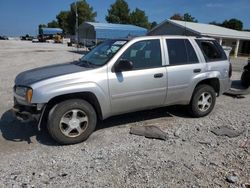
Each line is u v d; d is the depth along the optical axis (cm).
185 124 588
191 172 388
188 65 588
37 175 372
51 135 462
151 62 542
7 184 350
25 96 457
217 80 643
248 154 453
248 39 3912
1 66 1567
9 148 458
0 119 594
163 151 453
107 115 509
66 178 366
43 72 496
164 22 3538
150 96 541
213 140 507
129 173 380
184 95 592
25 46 4309
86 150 452
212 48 648
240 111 713
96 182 357
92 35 3816
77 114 472
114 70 498
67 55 2602
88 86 470
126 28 3734
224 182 366
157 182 361
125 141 491
